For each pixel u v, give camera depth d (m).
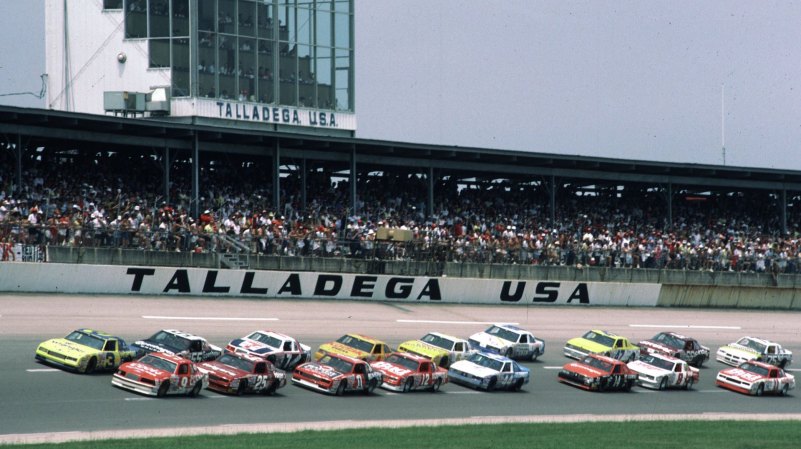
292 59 133.00
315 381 77.44
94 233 101.88
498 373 83.88
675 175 152.88
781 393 95.06
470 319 112.88
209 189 123.56
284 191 128.75
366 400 76.50
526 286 125.56
